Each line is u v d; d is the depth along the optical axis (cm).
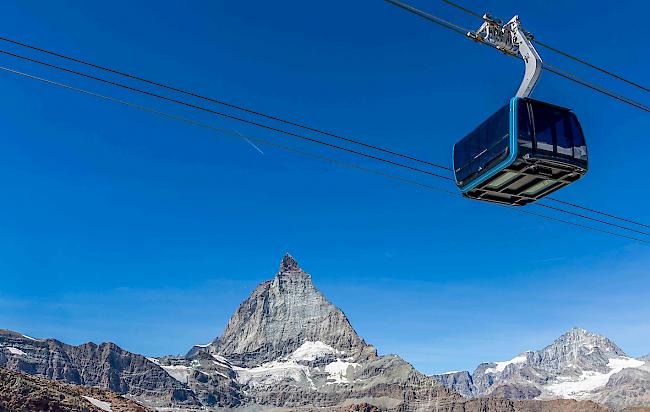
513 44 3538
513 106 3562
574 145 3638
